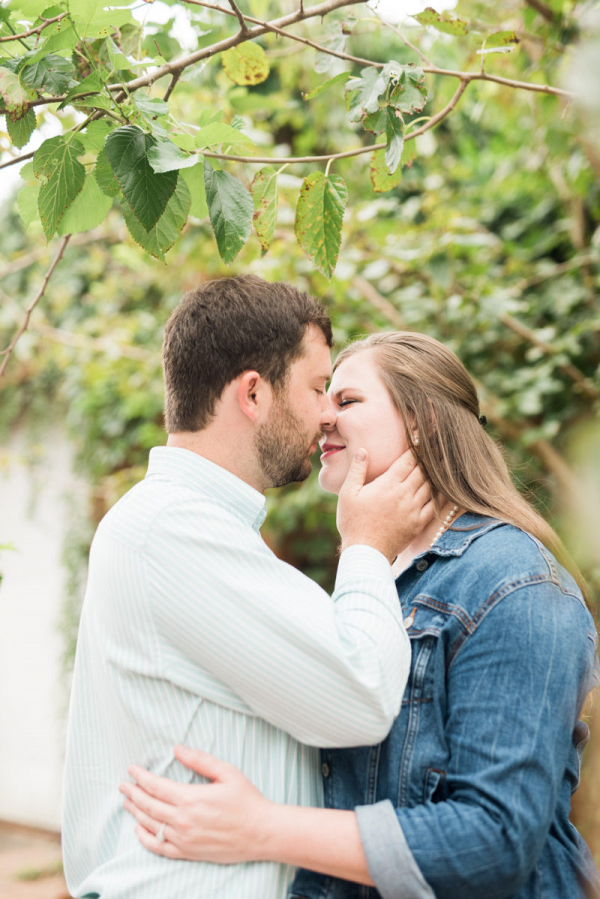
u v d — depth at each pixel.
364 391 1.43
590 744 2.57
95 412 5.13
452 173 3.62
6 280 5.01
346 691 1.07
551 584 1.16
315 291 3.35
